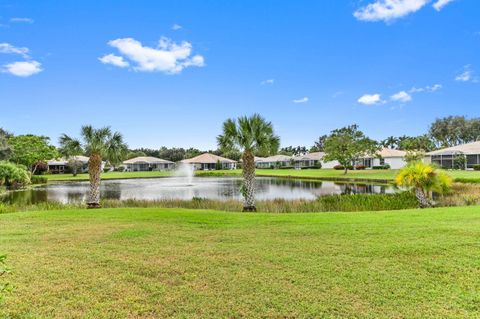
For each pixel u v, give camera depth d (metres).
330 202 14.46
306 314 3.33
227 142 14.07
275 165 78.12
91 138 15.13
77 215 9.62
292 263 4.84
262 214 9.70
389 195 15.23
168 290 3.98
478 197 14.48
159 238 6.51
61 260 5.16
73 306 3.58
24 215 9.71
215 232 6.98
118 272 4.61
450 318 3.20
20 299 3.74
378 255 5.11
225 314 3.38
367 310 3.38
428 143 51.41
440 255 5.01
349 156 42.19
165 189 29.11
